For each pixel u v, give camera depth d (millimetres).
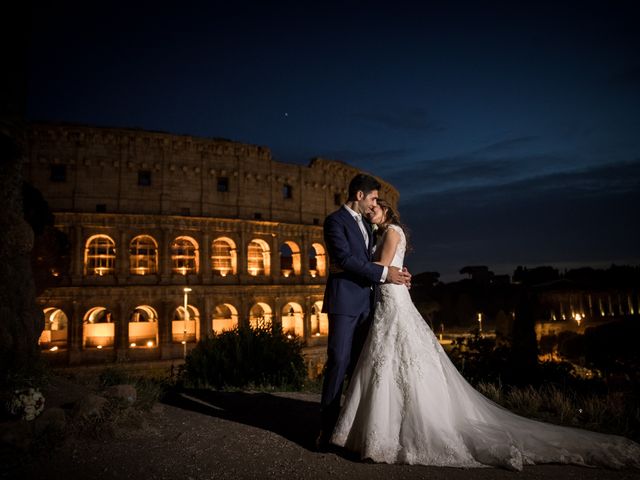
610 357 36281
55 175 45250
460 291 108000
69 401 7273
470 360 13859
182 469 5117
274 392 10531
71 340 42562
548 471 4965
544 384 11656
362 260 5883
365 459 5332
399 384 5484
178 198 48844
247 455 5566
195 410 7898
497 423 5758
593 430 7035
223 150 51312
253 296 50750
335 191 60250
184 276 47750
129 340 48188
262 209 53438
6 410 5996
